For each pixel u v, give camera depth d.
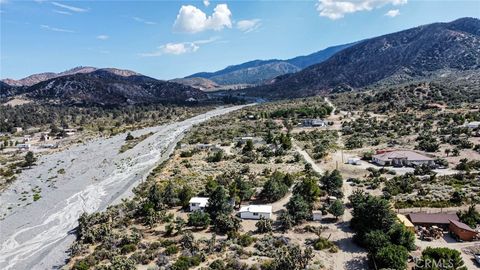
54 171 127.62
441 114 164.62
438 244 56.34
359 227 59.03
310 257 51.56
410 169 99.00
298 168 104.81
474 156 105.19
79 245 62.28
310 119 187.88
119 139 188.25
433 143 116.69
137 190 93.38
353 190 84.31
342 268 50.97
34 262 61.78
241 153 128.25
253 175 96.19
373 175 94.06
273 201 80.06
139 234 63.78
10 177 121.69
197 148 141.12
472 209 63.12
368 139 139.00
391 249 49.72
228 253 56.16
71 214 84.69
